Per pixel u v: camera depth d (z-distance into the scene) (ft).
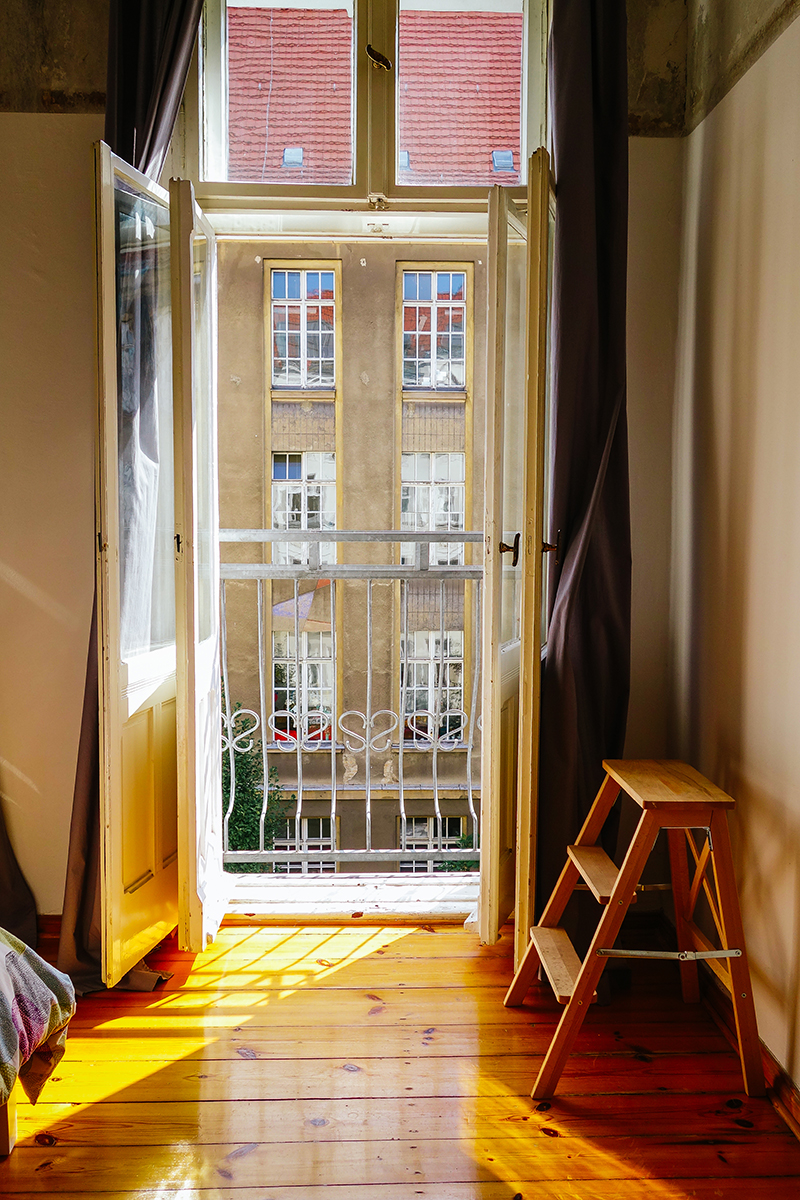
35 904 8.25
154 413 7.52
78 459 7.97
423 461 45.62
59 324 7.86
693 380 7.75
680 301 8.11
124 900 6.95
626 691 7.45
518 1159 5.21
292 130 8.00
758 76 6.34
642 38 7.91
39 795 8.20
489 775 7.36
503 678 7.52
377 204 7.98
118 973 6.80
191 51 7.31
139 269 7.16
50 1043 5.40
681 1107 5.74
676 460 8.20
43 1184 4.98
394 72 7.88
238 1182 5.00
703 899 7.50
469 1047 6.41
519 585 8.05
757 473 6.34
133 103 7.30
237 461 45.24
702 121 7.54
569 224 6.96
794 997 5.70
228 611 45.03
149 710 7.48
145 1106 5.70
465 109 8.11
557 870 7.11
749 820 6.50
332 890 9.02
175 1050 6.37
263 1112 5.64
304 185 7.95
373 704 44.91
